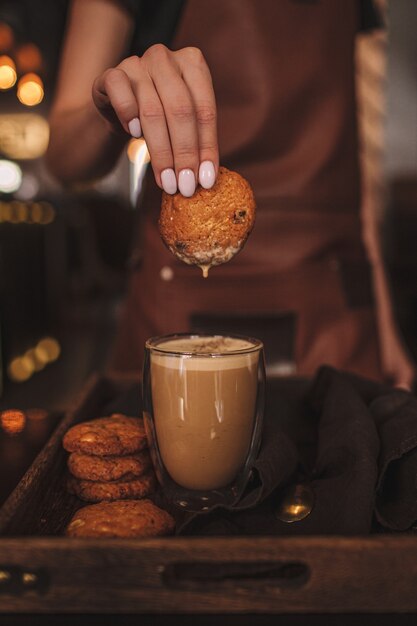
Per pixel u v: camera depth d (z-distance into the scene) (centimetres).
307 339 86
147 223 87
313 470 57
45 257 319
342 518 48
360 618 43
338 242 87
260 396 56
